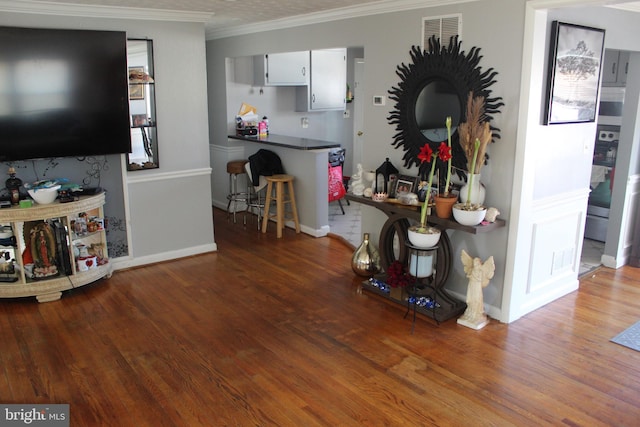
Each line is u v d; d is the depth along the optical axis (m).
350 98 8.00
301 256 5.29
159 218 5.06
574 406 2.85
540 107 3.58
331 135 7.93
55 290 4.18
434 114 4.00
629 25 4.21
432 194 3.98
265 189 6.66
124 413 2.78
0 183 4.20
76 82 4.23
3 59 3.91
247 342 3.54
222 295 4.32
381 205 4.11
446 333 3.67
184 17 4.81
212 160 7.21
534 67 3.39
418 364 3.27
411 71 4.10
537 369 3.21
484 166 3.76
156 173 4.96
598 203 5.59
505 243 3.72
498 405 2.86
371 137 4.59
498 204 3.72
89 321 3.85
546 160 3.77
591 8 3.79
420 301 3.97
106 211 4.74
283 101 7.21
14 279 4.13
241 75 6.74
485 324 3.79
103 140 4.45
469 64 3.70
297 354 3.38
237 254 5.36
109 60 4.32
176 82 4.93
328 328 3.74
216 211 7.12
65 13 4.23
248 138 6.50
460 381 3.08
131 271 4.87
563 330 3.71
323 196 5.88
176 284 4.56
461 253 3.85
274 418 2.74
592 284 4.57
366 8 4.37
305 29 5.16
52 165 4.39
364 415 2.77
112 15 4.46
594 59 3.91
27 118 4.08
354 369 3.21
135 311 4.02
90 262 4.38
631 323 3.83
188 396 2.93
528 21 3.34
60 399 2.90
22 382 3.06
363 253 4.60
